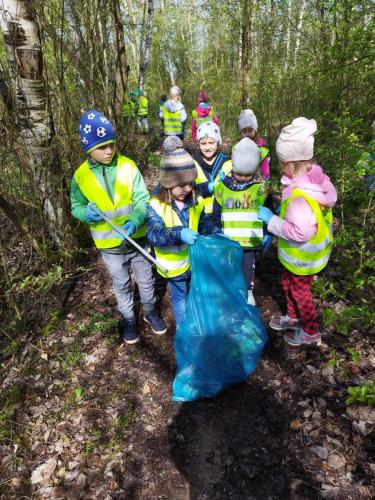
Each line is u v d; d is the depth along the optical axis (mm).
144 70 10367
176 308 2838
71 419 2465
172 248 2527
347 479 1968
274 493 1966
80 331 3229
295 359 2738
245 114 3984
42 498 2059
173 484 2074
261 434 2264
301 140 2111
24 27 2904
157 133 11945
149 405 2529
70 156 3986
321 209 2271
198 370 2414
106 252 2703
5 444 2355
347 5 5324
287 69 7648
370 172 3109
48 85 3295
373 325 2891
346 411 2301
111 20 5824
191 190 2326
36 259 3939
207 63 14391
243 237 2865
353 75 5695
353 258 3598
